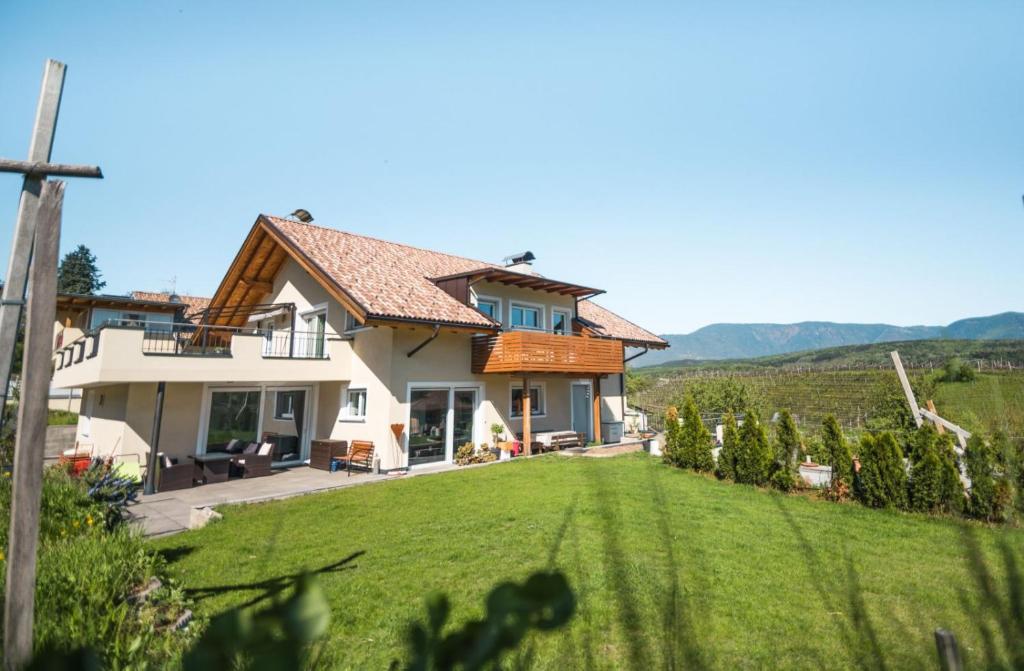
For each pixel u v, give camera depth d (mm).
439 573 6539
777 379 27531
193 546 7934
